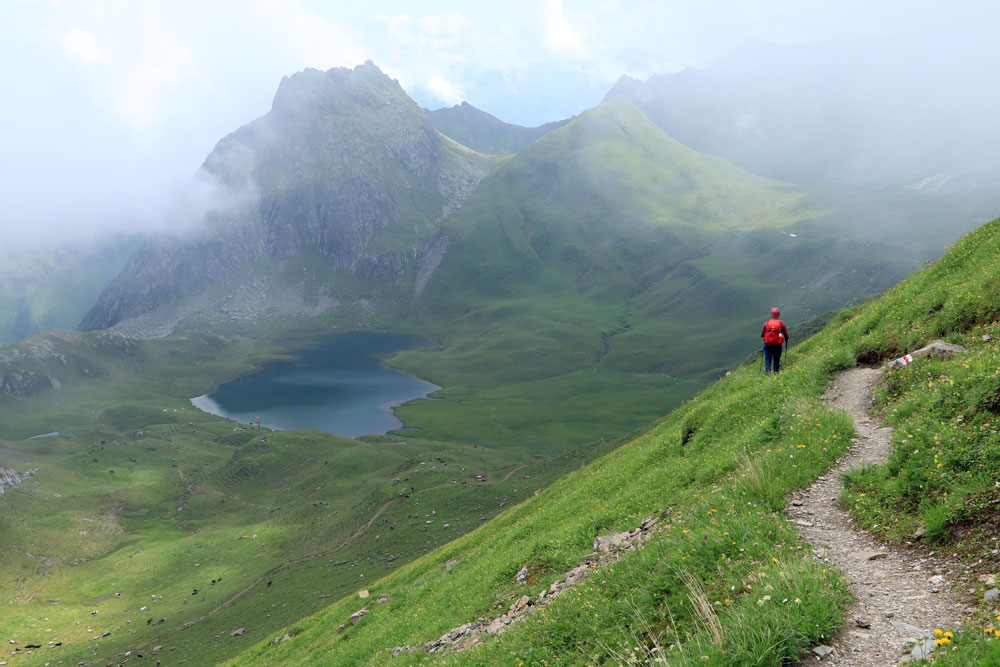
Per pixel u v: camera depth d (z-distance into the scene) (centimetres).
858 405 1762
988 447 1072
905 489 1138
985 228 2259
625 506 2105
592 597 1279
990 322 1711
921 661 716
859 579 951
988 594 798
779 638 822
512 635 1378
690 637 926
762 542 1093
